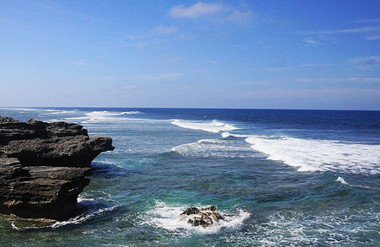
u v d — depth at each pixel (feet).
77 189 51.08
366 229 45.37
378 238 42.42
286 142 144.97
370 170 83.87
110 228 46.21
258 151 117.70
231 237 43.09
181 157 104.37
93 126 218.18
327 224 47.42
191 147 125.90
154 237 43.09
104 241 41.83
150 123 264.31
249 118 435.12
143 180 73.87
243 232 44.70
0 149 67.77
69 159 74.54
